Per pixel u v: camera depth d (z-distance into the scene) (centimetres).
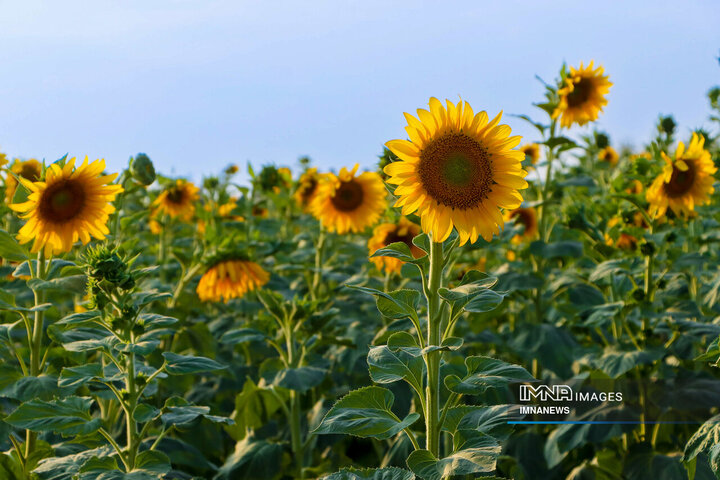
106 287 326
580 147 597
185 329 578
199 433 536
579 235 666
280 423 577
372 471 275
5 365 374
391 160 333
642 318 461
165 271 753
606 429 427
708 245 678
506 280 579
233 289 585
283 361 501
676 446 434
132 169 481
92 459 310
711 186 502
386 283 636
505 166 287
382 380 290
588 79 589
